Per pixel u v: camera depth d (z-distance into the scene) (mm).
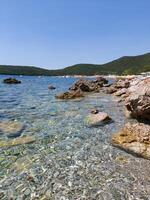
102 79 58500
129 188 8117
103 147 11945
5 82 74750
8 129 15367
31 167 9695
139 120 17469
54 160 10328
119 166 9758
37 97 34562
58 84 78875
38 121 17656
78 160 10312
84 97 34062
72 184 8383
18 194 7836
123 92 35062
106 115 17609
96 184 8367
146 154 10570
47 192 7930
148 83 17250
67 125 16359
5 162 10188
